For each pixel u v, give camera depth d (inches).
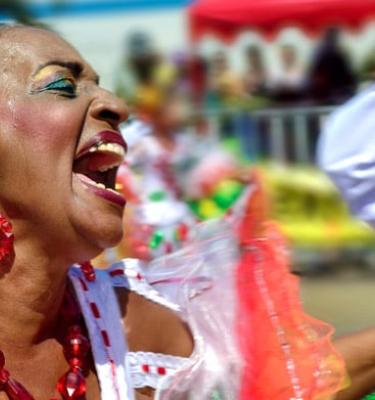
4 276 78.5
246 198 110.0
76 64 80.9
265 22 413.7
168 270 94.8
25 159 76.5
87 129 78.8
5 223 77.4
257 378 86.4
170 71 395.2
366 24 408.5
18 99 77.2
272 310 89.9
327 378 85.0
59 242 78.1
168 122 220.4
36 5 529.7
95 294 85.7
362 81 380.8
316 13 406.9
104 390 80.9
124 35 574.6
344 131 95.3
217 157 192.5
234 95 409.7
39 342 80.5
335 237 323.6
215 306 90.0
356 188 96.0
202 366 86.7
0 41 80.0
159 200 150.9
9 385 77.3
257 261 94.1
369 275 319.0
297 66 453.7
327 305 271.9
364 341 88.0
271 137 343.3
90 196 78.1
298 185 322.7
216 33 426.6
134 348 85.2
